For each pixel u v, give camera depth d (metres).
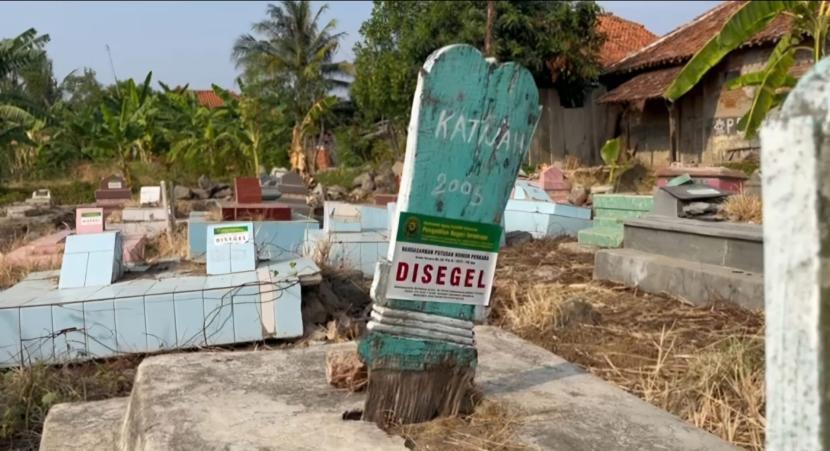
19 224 15.20
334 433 2.90
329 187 21.83
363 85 23.31
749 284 6.75
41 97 37.31
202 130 26.47
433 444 2.83
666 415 3.18
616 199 11.36
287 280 6.43
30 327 5.91
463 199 2.96
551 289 7.94
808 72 1.36
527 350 4.09
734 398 4.39
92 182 24.06
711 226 7.86
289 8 34.84
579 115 23.19
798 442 1.38
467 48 2.86
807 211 1.32
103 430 3.66
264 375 3.61
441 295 3.03
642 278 8.12
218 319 6.21
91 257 6.78
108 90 35.34
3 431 4.76
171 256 9.42
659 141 21.55
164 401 3.24
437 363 3.05
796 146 1.33
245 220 10.34
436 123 2.86
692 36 20.69
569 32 21.16
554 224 12.77
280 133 27.41
